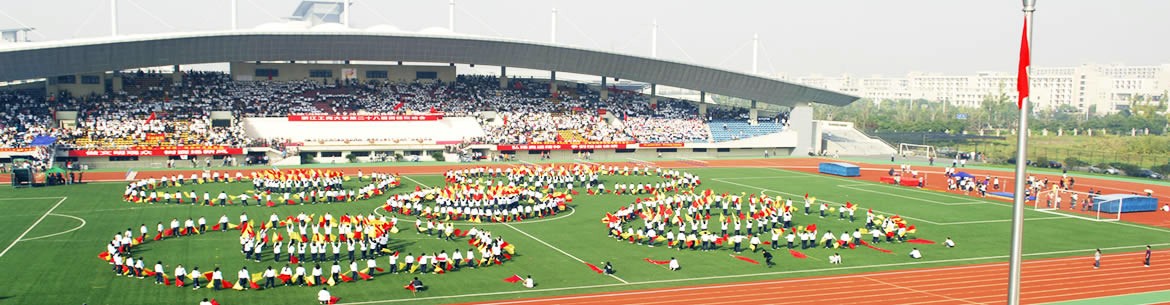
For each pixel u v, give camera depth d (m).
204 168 118.44
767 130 160.50
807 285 54.19
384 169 120.25
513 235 69.88
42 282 51.03
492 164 130.50
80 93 133.38
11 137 113.62
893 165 141.38
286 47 139.88
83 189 93.62
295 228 70.75
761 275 56.75
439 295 50.22
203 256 59.44
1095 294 53.09
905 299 51.00
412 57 147.38
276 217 71.19
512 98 156.25
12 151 110.00
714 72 158.38
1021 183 25.94
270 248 62.88
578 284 53.59
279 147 127.31
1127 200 89.00
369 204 85.19
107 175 107.88
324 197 86.25
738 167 133.88
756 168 132.62
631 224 76.12
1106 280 57.09
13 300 46.91
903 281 55.72
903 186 110.00
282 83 147.75
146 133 122.38
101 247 61.66
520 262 59.62
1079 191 108.06
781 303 49.69
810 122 160.00
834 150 165.50
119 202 83.94
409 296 49.78
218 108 135.12
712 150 153.88
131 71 151.88
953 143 186.75
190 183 99.50
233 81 145.88
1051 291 53.75
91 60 126.94
